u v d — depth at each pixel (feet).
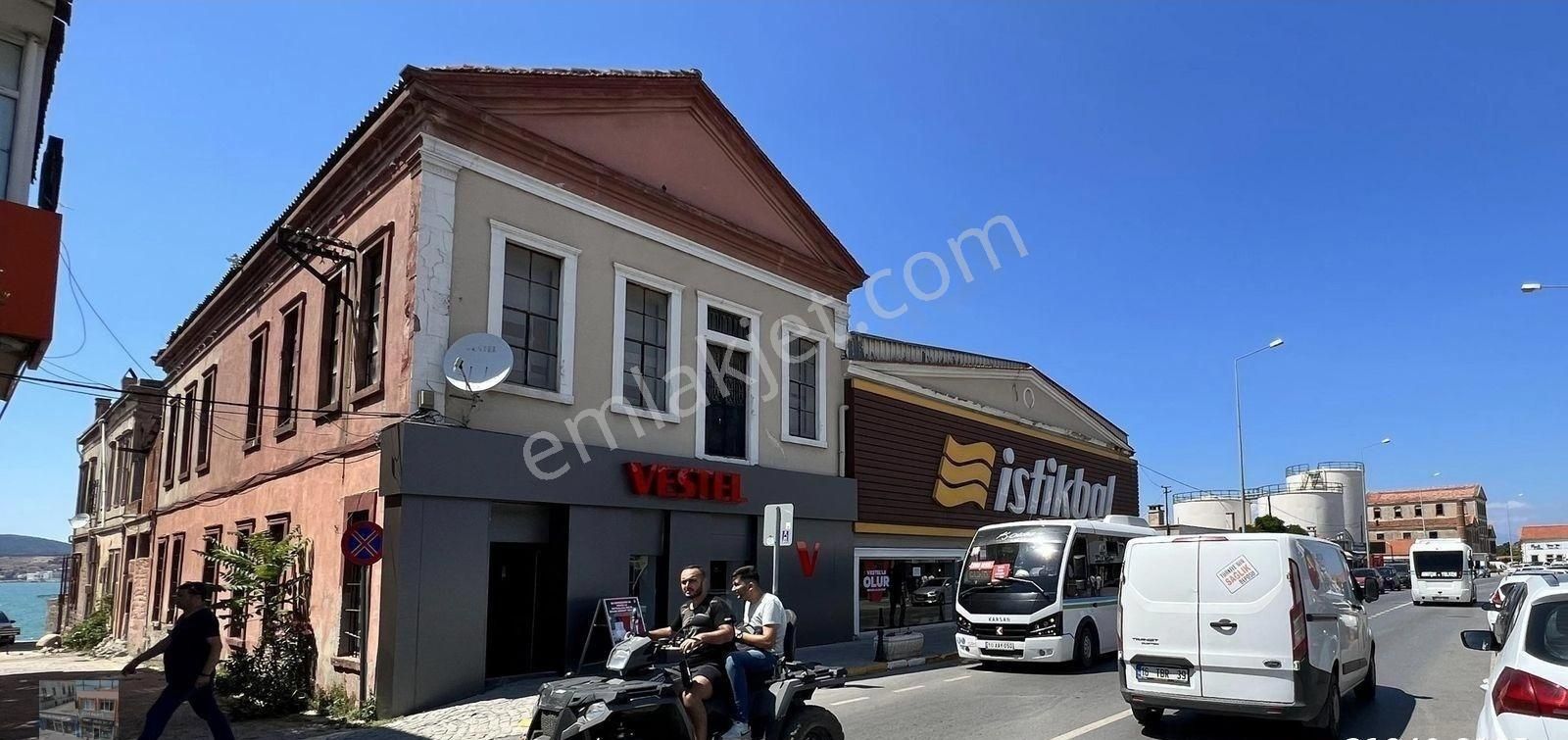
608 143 49.60
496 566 43.62
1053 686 42.86
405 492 37.45
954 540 75.36
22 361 31.37
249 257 59.36
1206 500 213.46
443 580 38.50
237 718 39.34
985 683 44.06
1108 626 52.42
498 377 40.19
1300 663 28.19
